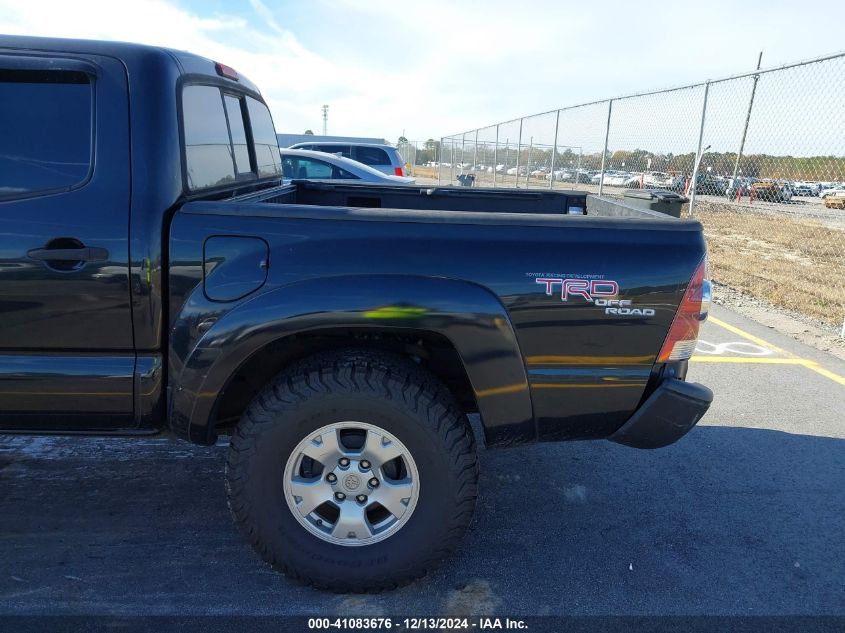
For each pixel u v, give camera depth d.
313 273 2.28
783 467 3.72
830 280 9.73
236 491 2.36
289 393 2.28
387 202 4.34
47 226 2.26
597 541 2.96
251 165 3.50
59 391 2.36
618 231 2.37
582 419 2.47
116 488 3.28
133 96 2.31
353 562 2.40
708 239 14.32
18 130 2.30
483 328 2.30
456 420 2.33
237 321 2.25
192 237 2.29
